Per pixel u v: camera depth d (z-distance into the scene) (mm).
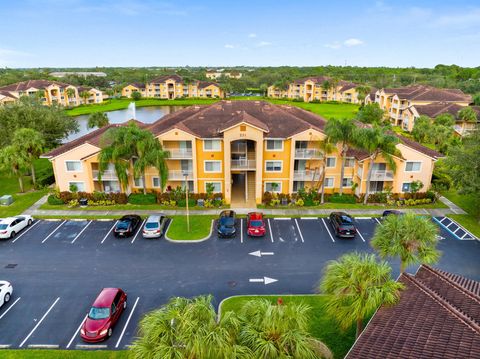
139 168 36688
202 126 41094
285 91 162250
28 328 21719
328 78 153125
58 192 41125
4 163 42375
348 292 17375
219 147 39562
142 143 36156
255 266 28422
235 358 12742
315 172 41281
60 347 20203
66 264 28734
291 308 14570
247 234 33469
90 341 20375
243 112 41969
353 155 40906
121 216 37406
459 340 12648
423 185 40938
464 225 35219
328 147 37531
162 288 25656
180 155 39688
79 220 36531
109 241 32438
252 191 43594
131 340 20734
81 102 142375
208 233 33562
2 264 28703
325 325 21625
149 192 42156
